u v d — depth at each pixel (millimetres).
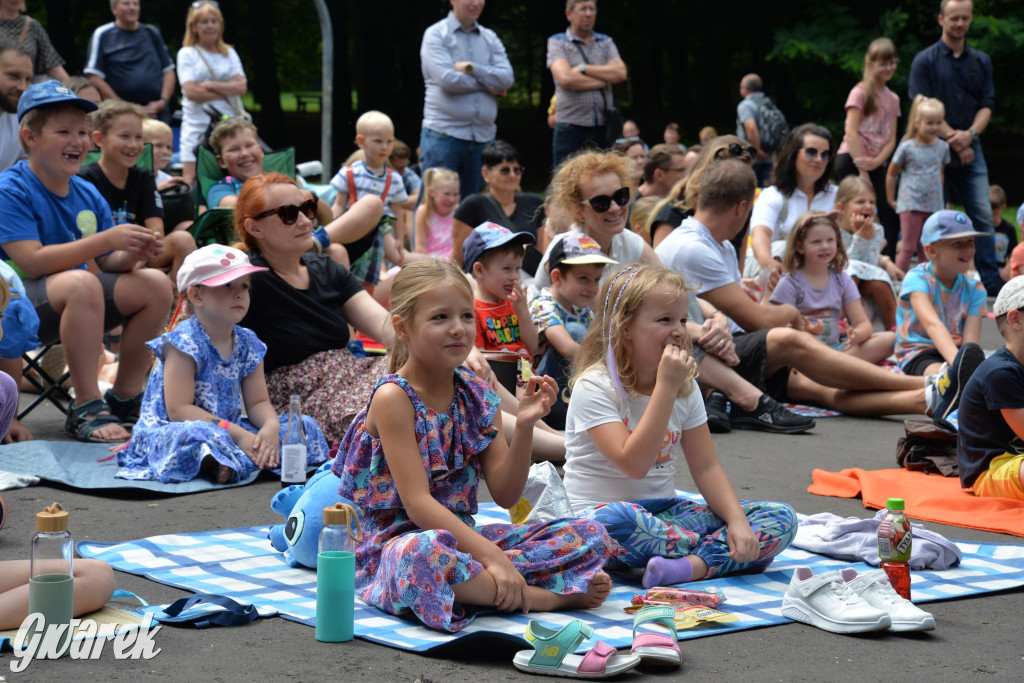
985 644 3061
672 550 3641
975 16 22984
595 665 2758
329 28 12844
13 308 5324
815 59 23688
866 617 3117
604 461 3814
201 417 5094
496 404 3479
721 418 6426
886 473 5230
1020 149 30906
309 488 3746
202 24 11133
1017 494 4559
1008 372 4613
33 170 5906
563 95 11219
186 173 11242
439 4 32469
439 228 10102
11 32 9125
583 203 6215
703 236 6844
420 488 3254
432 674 2785
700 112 34031
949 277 7121
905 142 11445
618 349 3760
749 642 3068
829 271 7547
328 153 13062
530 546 3359
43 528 2857
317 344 5590
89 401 5820
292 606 3283
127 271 6035
